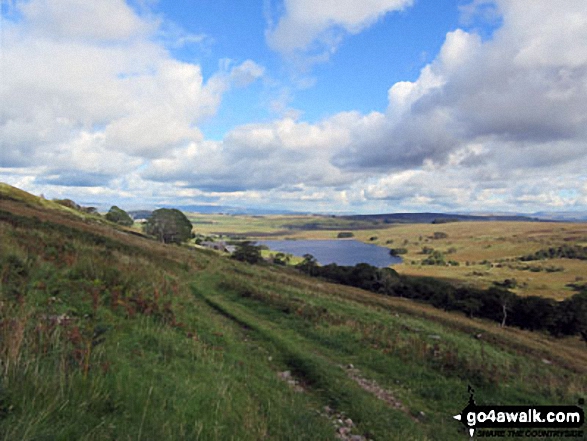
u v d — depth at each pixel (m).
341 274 108.94
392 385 9.78
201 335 10.16
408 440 6.62
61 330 6.12
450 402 8.95
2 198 51.72
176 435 4.34
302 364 9.98
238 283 23.03
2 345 4.85
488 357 14.69
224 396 6.01
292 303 18.14
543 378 12.07
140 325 8.60
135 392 5.02
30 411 3.64
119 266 15.01
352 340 13.20
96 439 3.67
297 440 5.58
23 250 11.06
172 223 96.75
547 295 131.25
